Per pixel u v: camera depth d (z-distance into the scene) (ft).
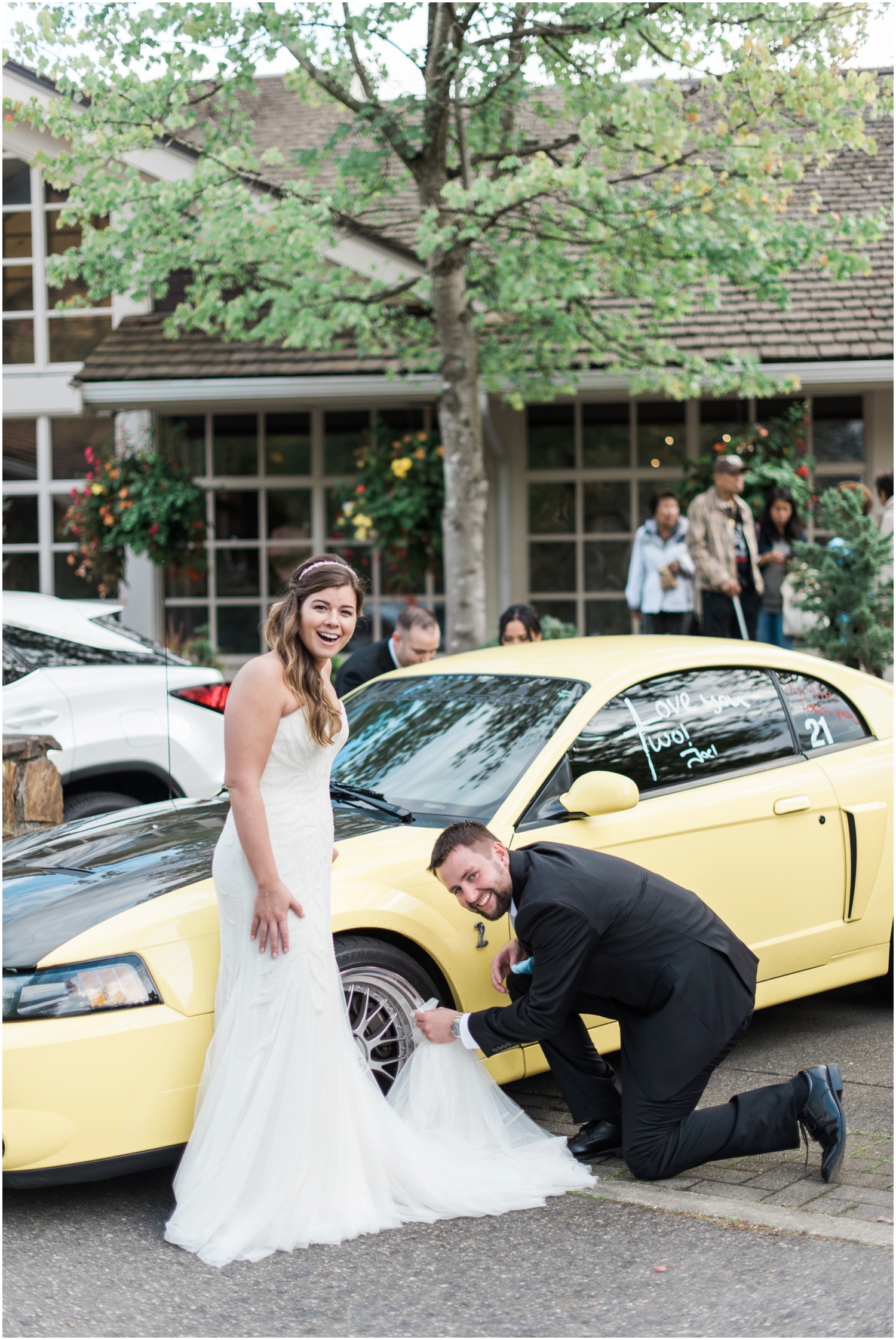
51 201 41.24
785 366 34.47
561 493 39.91
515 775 13.07
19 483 41.93
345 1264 9.83
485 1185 10.94
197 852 12.30
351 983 11.43
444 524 28.55
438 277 27.55
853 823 14.88
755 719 14.88
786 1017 16.25
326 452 39.81
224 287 30.55
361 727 15.16
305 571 10.79
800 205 38.73
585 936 10.98
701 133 25.99
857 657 28.58
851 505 28.66
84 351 41.37
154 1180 11.68
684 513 36.70
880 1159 11.71
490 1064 12.22
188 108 27.12
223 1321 8.93
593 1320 8.80
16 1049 10.03
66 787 21.47
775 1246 9.80
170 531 37.27
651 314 33.45
